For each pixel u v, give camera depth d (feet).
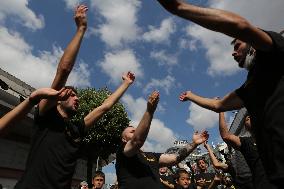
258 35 5.19
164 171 27.89
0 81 11.34
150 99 12.17
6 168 68.54
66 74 8.65
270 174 5.76
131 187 12.61
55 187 8.70
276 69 5.68
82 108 73.77
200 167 28.63
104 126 75.25
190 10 4.99
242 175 15.58
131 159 12.95
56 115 9.17
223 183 24.79
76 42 8.77
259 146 6.09
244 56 6.44
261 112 5.89
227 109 8.23
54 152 8.86
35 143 9.00
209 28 5.08
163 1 4.96
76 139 9.59
